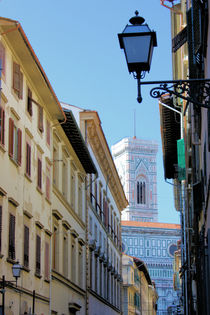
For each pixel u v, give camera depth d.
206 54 19.95
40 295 33.28
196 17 21.88
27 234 30.66
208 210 21.33
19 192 29.53
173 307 141.62
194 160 33.97
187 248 48.09
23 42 28.20
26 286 30.25
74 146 45.34
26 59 30.16
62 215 41.66
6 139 27.28
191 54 26.05
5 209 26.56
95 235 59.59
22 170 30.31
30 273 31.23
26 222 30.73
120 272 83.69
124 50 13.46
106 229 68.44
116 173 74.38
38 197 34.00
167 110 51.28
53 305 37.59
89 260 54.66
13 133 28.45
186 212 52.91
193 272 42.06
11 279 27.05
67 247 43.06
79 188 50.72
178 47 36.84
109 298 69.75
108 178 70.94
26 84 31.84
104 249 66.50
